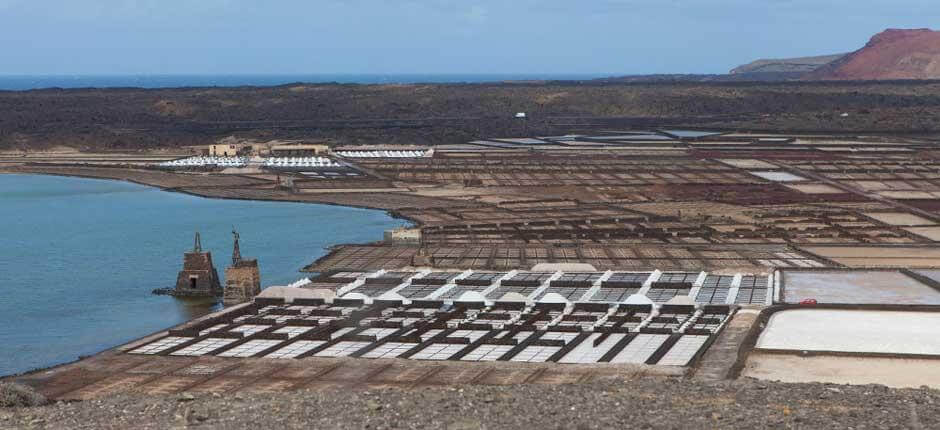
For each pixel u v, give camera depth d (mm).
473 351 87500
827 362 81812
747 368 80188
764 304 108375
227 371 81875
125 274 131625
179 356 87250
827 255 144625
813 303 105562
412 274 128500
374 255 145375
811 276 127125
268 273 133375
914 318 99688
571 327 94875
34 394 58219
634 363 82438
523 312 103812
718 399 49969
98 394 75562
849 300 110688
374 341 91312
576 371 80062
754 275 127250
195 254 121000
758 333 92562
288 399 51375
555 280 121250
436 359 84688
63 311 111375
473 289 117625
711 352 85812
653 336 92312
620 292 115500
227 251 149875
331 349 88875
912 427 44375
